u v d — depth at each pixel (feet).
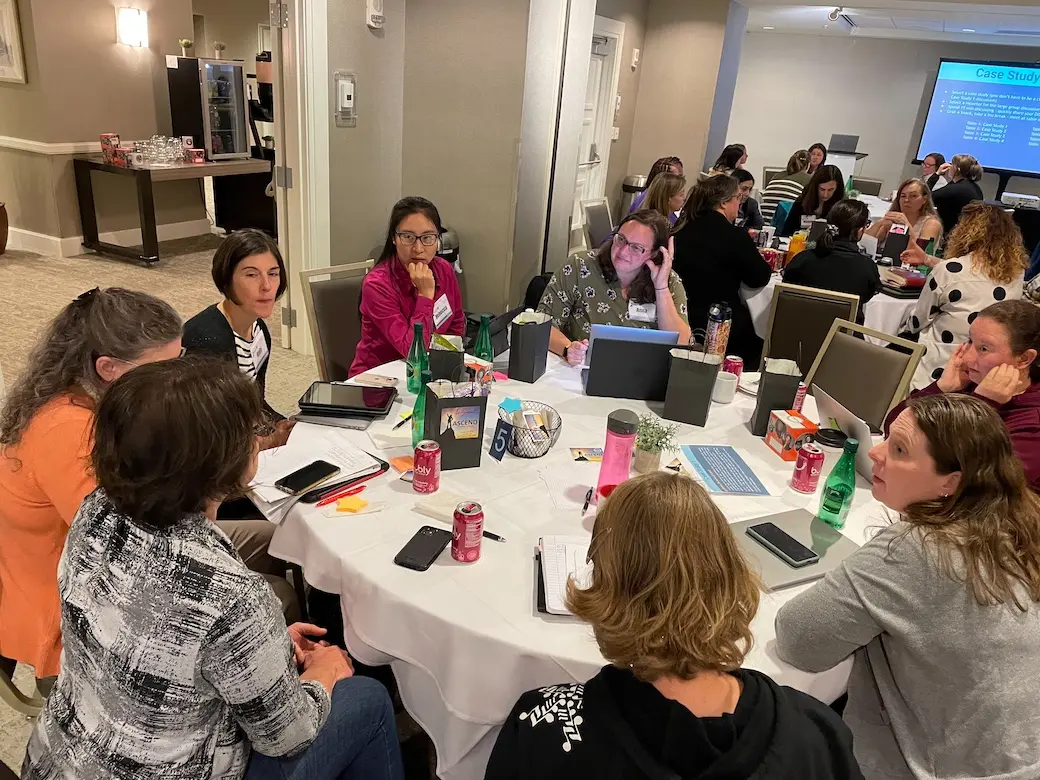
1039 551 3.63
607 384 7.28
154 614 3.04
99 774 3.14
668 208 14.08
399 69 13.39
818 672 4.08
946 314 10.01
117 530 3.16
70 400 4.41
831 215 11.67
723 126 24.77
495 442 5.92
